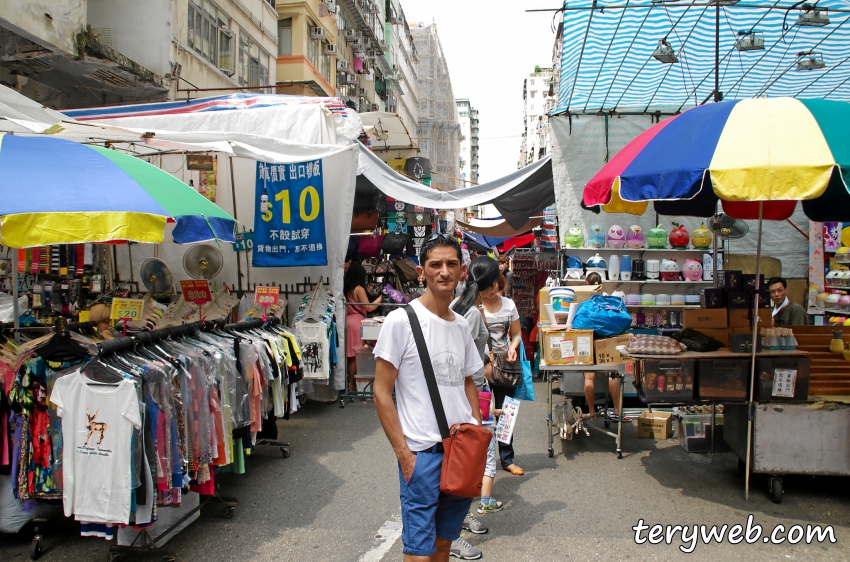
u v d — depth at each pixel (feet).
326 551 12.02
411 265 36.50
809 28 19.51
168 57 37.55
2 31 27.27
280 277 25.80
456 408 8.59
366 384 26.50
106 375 10.79
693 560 11.44
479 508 13.94
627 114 28.22
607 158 28.25
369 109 108.06
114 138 18.65
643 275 27.07
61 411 10.80
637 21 19.25
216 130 24.62
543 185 34.35
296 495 15.10
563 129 28.45
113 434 10.68
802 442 14.15
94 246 25.77
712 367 14.87
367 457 18.10
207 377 13.05
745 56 21.77
